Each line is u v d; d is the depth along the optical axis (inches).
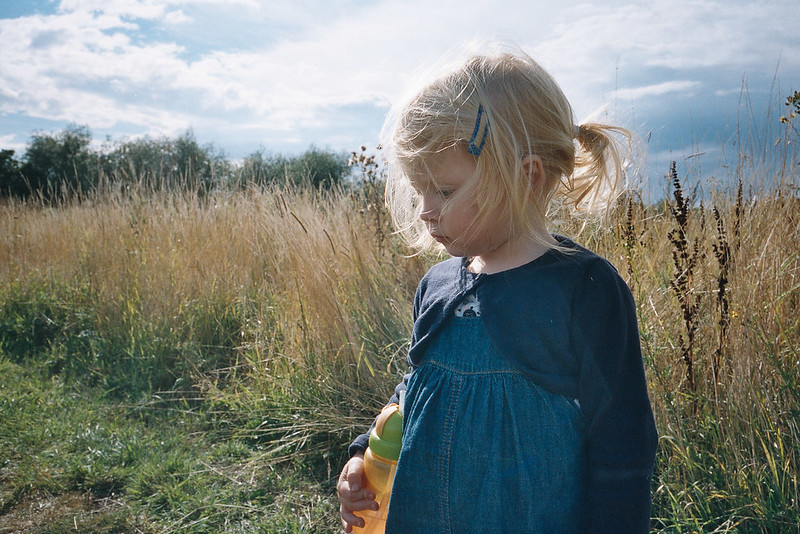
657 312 111.8
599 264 43.8
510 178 41.9
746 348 96.7
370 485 51.8
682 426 95.3
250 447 132.8
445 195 43.8
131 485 121.6
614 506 39.7
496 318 43.6
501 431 42.4
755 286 106.0
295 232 189.5
